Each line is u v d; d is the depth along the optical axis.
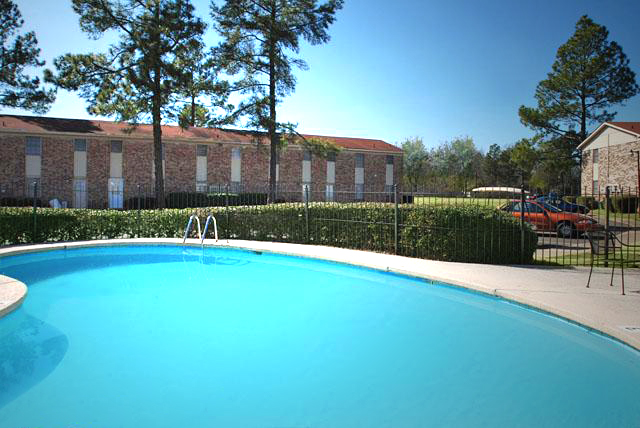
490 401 3.42
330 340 4.86
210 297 6.82
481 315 5.80
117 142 28.58
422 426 3.06
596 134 31.14
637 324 4.74
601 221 17.23
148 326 5.32
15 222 11.39
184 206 28.20
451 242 9.18
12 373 3.93
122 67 20.03
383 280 8.11
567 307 5.42
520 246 8.91
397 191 10.23
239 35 21.31
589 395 3.51
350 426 3.07
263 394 3.57
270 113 22.28
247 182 32.22
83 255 10.80
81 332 5.07
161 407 3.34
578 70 33.28
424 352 4.49
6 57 23.77
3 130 25.78
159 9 20.17
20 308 5.66
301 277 8.41
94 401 3.42
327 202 13.00
